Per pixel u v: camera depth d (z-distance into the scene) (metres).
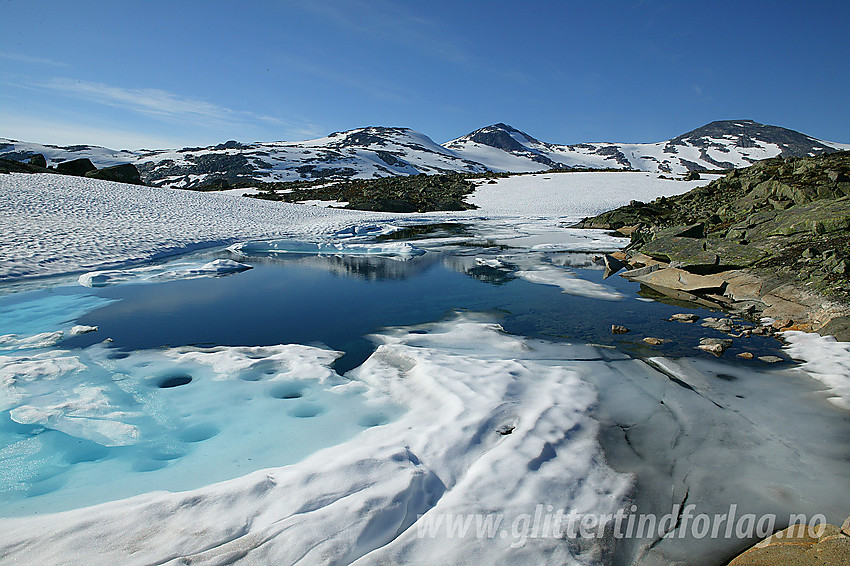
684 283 10.05
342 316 8.16
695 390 5.00
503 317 8.09
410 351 6.02
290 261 14.48
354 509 2.75
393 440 3.73
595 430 4.12
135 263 12.64
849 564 2.42
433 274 12.30
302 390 5.04
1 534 2.61
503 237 21.12
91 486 3.36
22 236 13.16
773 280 8.58
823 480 3.46
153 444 3.97
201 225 19.81
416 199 41.16
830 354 5.77
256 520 2.71
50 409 4.53
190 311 8.37
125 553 2.42
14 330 7.09
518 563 2.55
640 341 6.71
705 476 3.50
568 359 5.96
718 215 17.20
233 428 4.22
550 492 3.18
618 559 2.69
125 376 5.42
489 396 4.55
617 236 21.31
